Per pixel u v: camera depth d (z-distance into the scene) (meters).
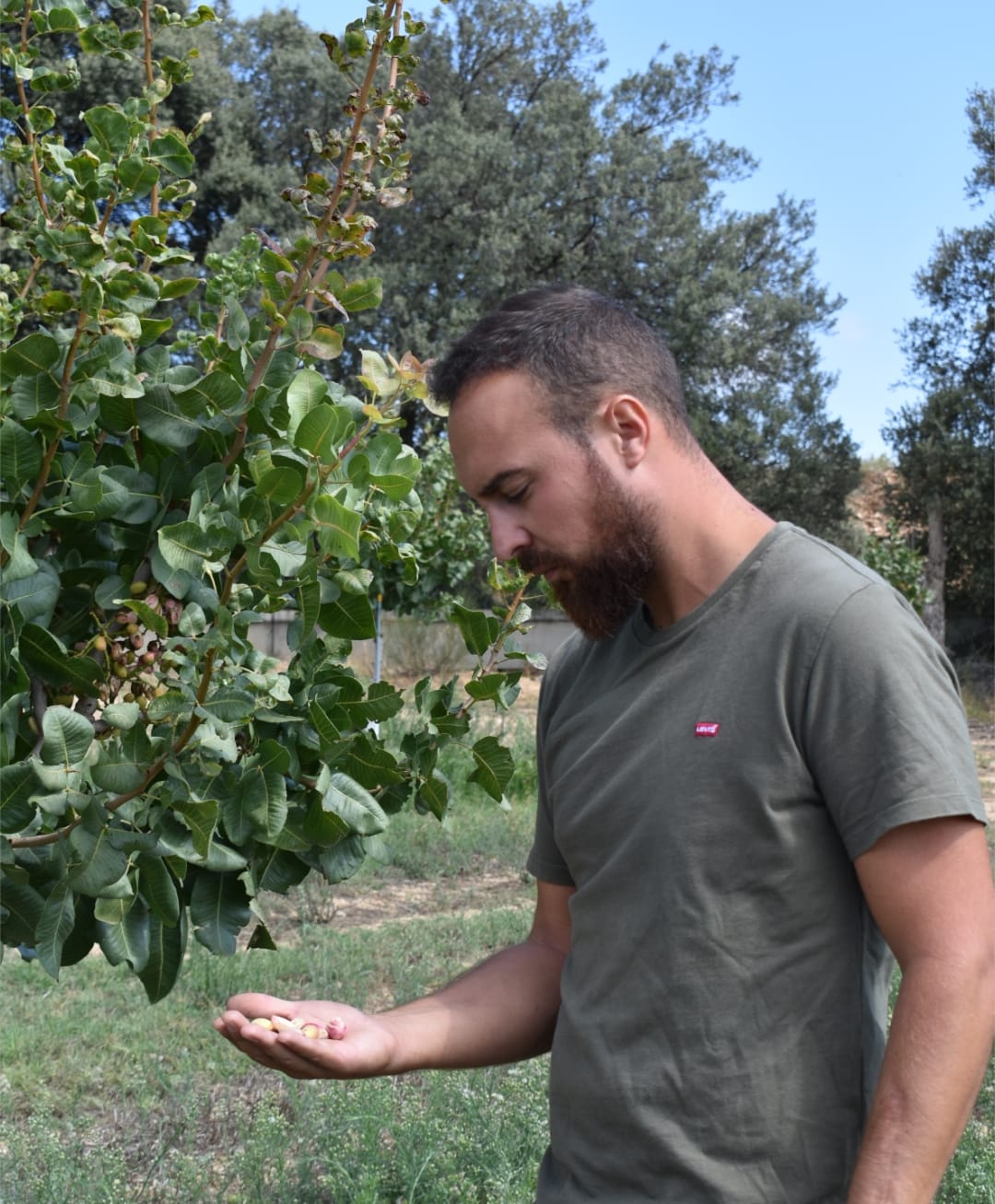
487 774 1.83
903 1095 1.32
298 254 1.54
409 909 7.12
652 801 1.49
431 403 1.64
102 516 1.55
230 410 1.55
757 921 1.44
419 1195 3.61
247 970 5.54
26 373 1.49
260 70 27.92
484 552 10.83
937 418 26.19
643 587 1.56
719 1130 1.42
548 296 1.60
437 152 26.66
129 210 1.89
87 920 1.60
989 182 26.62
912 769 1.35
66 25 1.69
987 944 1.34
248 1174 3.62
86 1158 3.74
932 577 26.09
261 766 1.50
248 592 1.53
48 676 1.51
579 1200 1.50
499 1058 1.80
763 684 1.45
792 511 27.78
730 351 26.86
